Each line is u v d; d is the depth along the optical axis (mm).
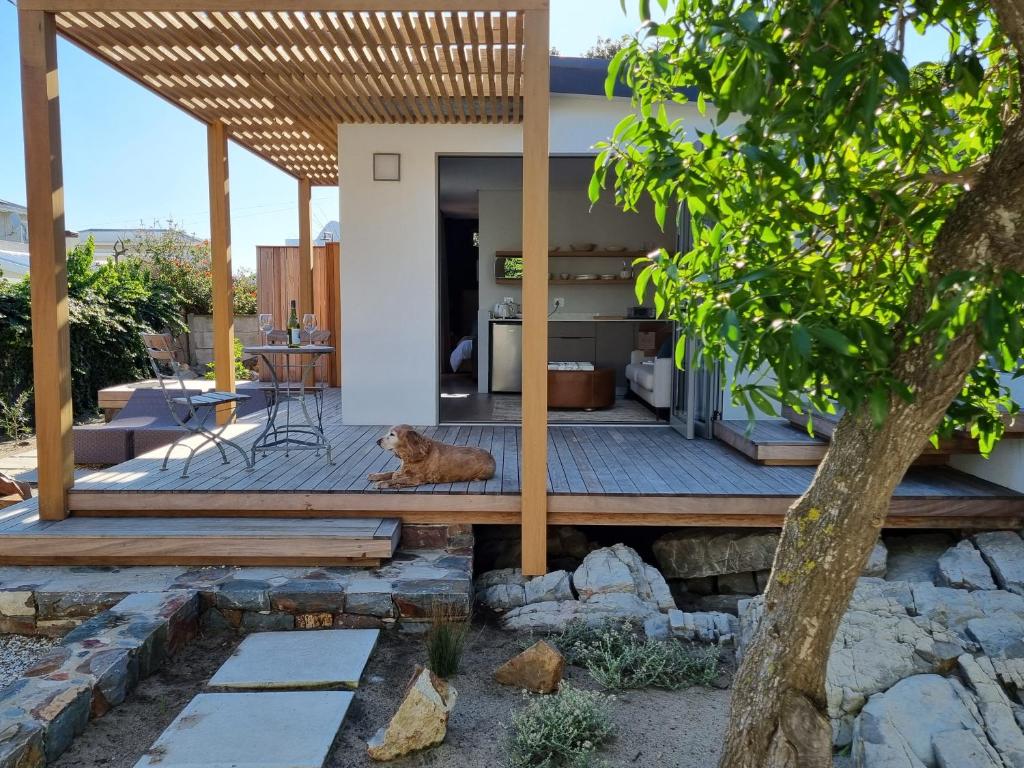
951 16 1501
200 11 3633
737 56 1323
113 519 4016
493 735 2656
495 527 4566
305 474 4496
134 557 3750
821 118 1291
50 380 3904
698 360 1647
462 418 6949
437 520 4078
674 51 1568
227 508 4047
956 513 4012
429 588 3473
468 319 12266
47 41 3711
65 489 4012
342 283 6336
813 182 1364
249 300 13219
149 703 2795
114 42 4203
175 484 4191
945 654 2842
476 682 3074
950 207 1484
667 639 3402
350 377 6449
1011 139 1361
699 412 6180
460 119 5875
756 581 4152
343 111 5676
